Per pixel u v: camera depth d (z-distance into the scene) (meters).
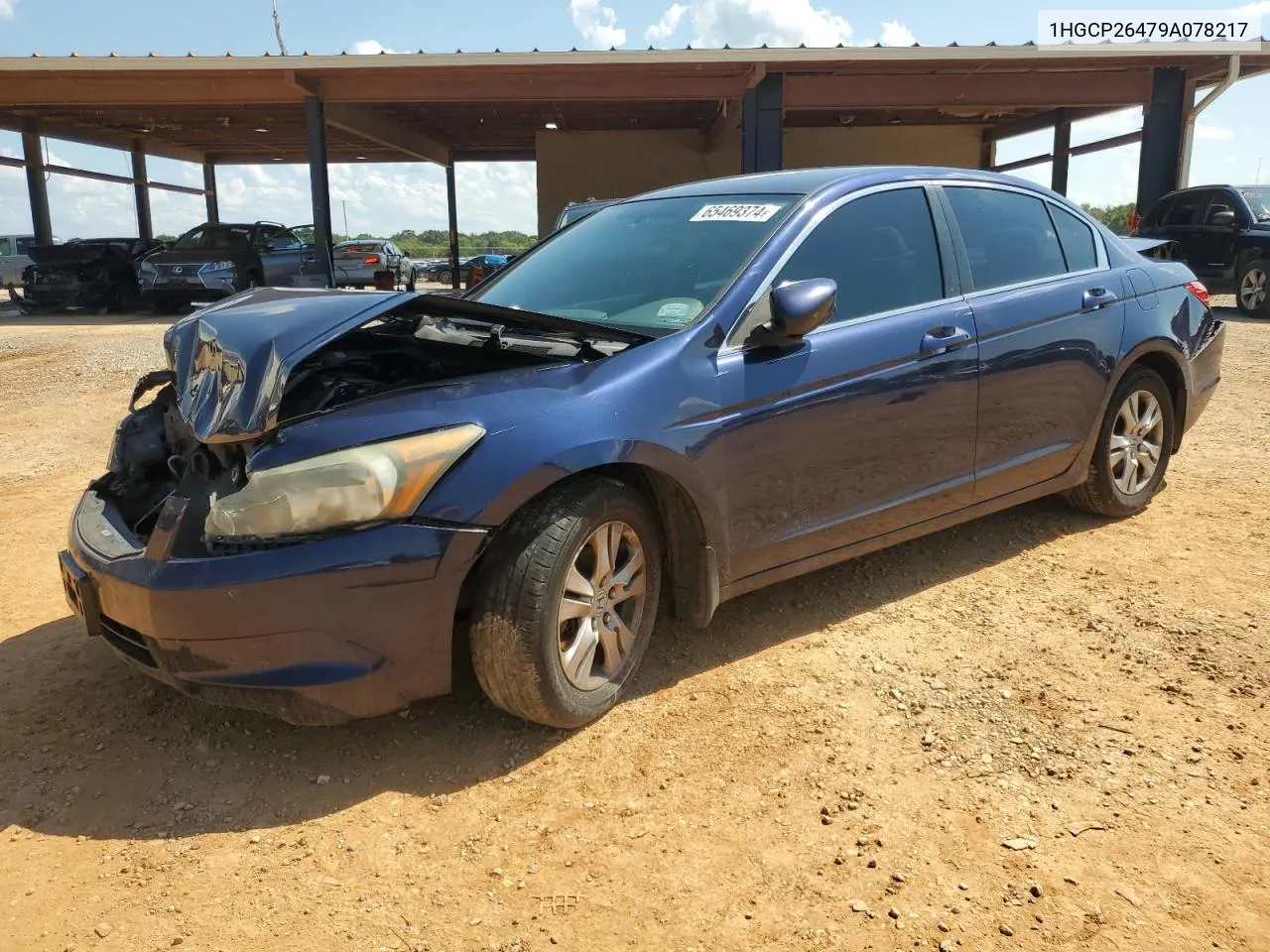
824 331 3.35
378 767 2.77
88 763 2.82
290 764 2.80
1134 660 3.27
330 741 2.91
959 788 2.59
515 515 2.68
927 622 3.62
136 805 2.62
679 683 3.20
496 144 27.39
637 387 2.88
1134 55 15.03
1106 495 4.52
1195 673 3.17
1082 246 4.45
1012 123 24.17
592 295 3.54
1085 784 2.60
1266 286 13.03
